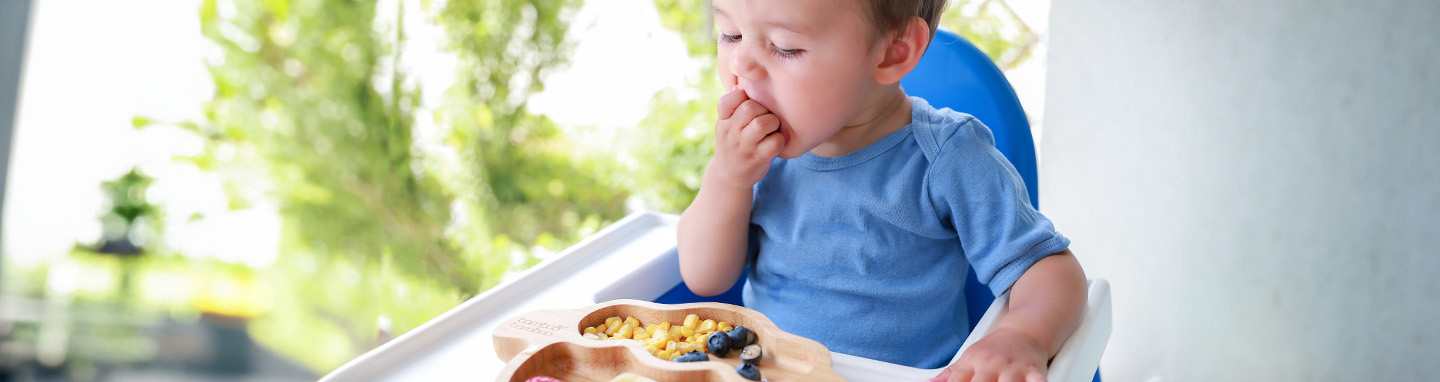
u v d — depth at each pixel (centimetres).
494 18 349
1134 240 167
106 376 329
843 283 84
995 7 203
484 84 356
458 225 361
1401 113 143
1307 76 147
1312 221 153
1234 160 156
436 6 347
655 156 358
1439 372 149
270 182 338
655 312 69
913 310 84
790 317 87
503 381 55
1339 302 155
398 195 350
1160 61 157
